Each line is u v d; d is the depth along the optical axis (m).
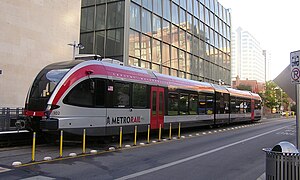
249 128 26.58
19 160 9.72
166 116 17.58
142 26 30.91
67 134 11.87
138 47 30.20
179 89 19.19
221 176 8.33
